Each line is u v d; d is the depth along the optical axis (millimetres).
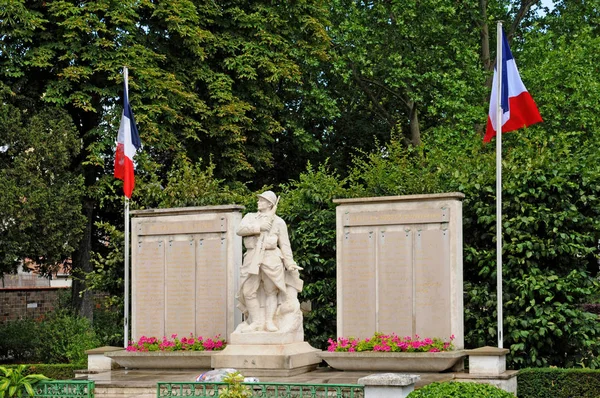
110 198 25750
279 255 17625
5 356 26969
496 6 36625
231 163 30188
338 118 36969
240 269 17844
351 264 18109
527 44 34656
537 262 18594
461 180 19344
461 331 17328
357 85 37125
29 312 34531
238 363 17078
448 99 32938
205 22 30609
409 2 34000
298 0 31734
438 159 20906
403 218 17719
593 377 16750
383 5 35281
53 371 19859
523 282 18141
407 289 17594
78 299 28984
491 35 38219
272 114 32062
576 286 18484
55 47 26797
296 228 20422
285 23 31609
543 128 31953
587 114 32031
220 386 13195
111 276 22078
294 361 16875
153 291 19609
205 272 19078
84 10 27031
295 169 35781
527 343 18453
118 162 20922
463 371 16969
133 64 27219
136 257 19859
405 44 35250
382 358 16859
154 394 15789
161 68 29109
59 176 25594
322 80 36406
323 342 20000
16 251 24203
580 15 37500
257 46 30469
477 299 18375
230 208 18906
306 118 34344
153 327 19531
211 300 18953
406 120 38469
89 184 28922
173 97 28297
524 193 18547
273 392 13508
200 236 19203
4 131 24797
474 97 33812
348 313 18062
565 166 18812
